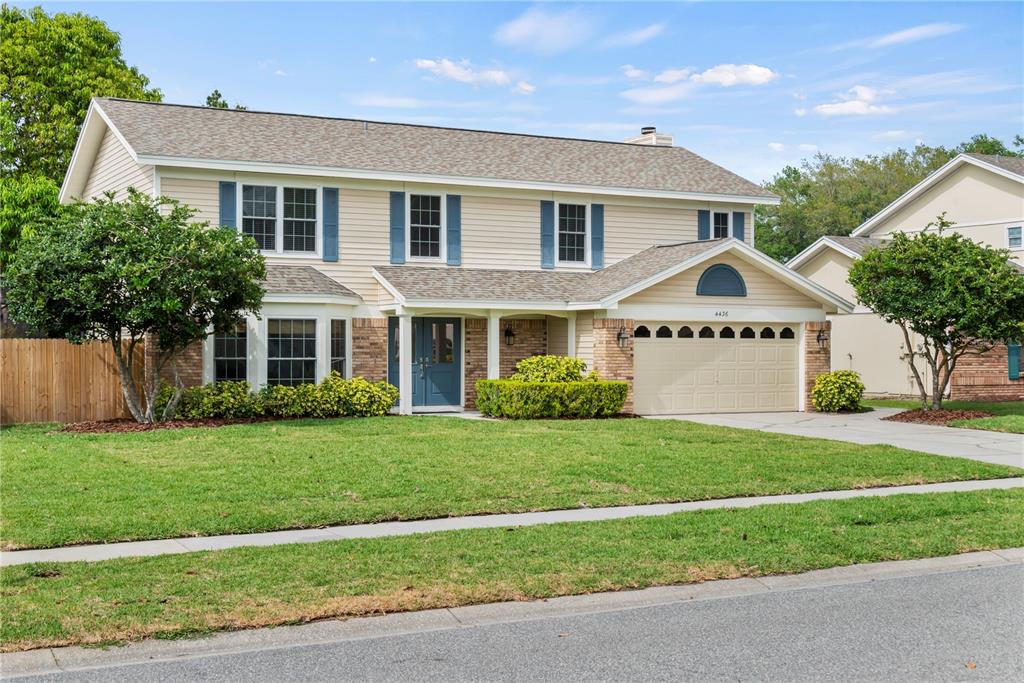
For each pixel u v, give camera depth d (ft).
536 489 44.75
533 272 85.92
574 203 88.38
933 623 27.04
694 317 81.25
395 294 75.31
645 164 95.81
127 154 80.12
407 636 25.79
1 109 111.96
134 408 66.49
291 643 25.12
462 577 30.07
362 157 81.20
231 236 65.41
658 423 70.33
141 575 29.84
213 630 25.48
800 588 30.76
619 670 23.24
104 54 123.13
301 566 31.09
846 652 24.56
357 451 54.08
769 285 84.12
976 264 76.59
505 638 25.62
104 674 22.81
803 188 224.94
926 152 237.86
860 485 47.67
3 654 23.57
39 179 102.37
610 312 78.43
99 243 62.64
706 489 45.75
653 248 89.15
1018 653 24.52
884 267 79.20
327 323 74.08
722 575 31.27
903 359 102.73
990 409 85.66
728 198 93.04
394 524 38.55
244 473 47.14
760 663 23.73
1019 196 108.47
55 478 45.50
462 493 43.45
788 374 85.76
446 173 82.12
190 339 65.36
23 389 68.49
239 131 81.15
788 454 55.88
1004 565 33.88
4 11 118.01
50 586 28.63
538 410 73.51
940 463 53.47
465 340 83.10
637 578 30.45
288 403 70.28
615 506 42.47
